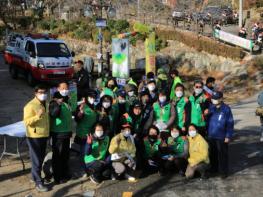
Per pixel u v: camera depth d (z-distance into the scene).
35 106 8.39
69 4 43.19
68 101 8.97
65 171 9.21
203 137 9.64
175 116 9.84
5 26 43.91
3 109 16.67
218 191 8.65
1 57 32.78
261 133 12.66
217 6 44.81
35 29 42.25
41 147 8.59
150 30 18.61
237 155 11.03
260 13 42.25
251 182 9.10
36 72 20.73
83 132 9.38
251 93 21.59
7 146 11.62
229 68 28.08
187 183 9.08
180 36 32.03
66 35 37.91
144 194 8.54
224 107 9.23
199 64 29.92
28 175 9.59
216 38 31.59
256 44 29.42
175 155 9.42
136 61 29.19
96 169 9.00
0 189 8.85
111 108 9.58
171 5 45.22
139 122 9.84
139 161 9.57
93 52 34.56
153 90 10.39
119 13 40.16
